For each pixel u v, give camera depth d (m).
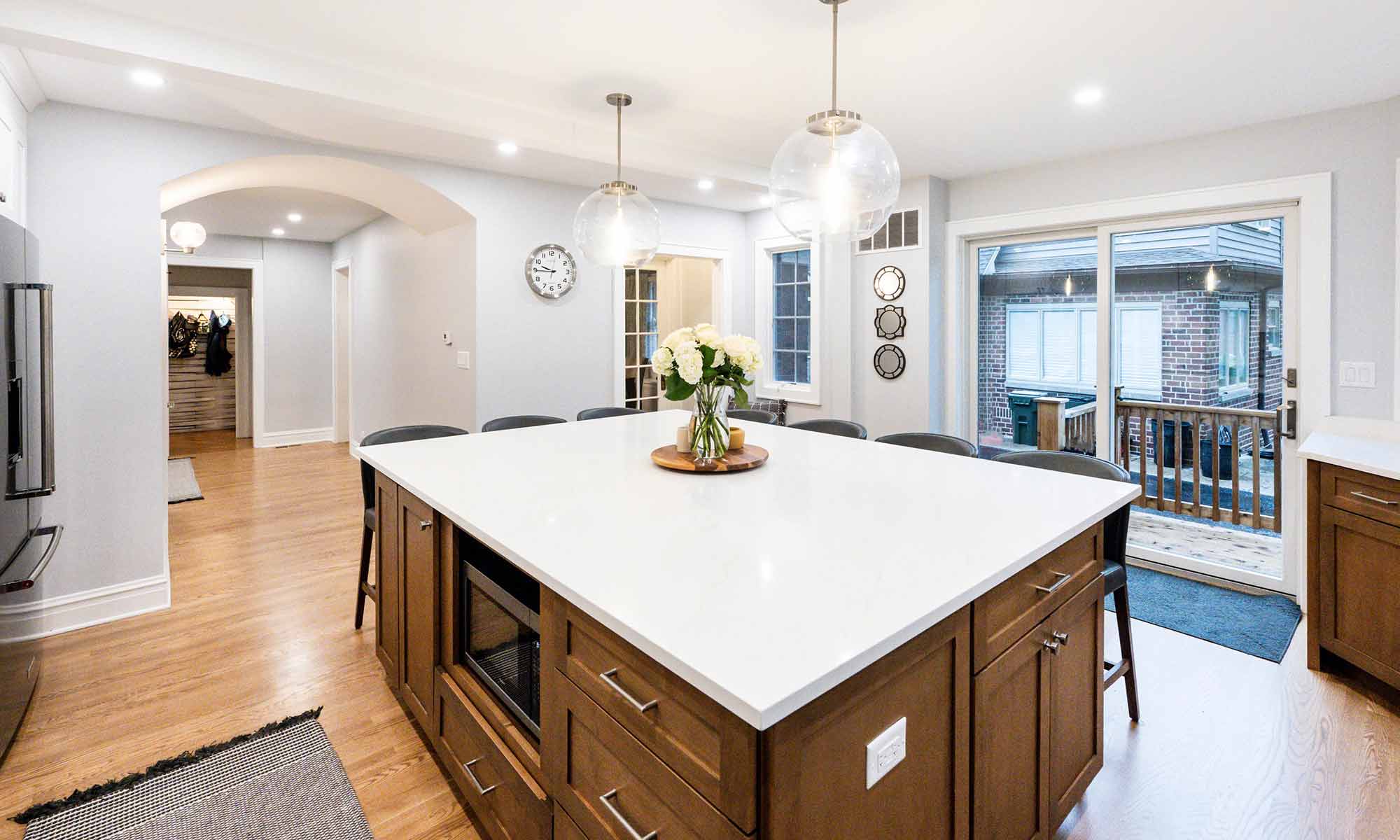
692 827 1.04
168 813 1.88
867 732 1.09
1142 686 2.55
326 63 2.79
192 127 3.37
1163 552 3.90
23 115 2.85
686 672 0.98
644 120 3.48
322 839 1.79
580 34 2.51
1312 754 2.13
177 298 9.20
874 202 2.09
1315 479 2.63
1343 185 3.15
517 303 4.71
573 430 3.24
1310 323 3.25
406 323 5.85
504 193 4.60
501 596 1.67
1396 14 2.28
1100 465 2.35
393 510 2.33
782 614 1.14
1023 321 4.48
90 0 2.28
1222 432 3.71
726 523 1.66
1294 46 2.52
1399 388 3.01
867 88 2.96
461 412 4.81
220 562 3.93
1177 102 3.10
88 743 2.20
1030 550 1.46
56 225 3.01
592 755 1.28
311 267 8.22
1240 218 3.53
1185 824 1.84
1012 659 1.45
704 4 2.28
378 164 4.00
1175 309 3.81
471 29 2.48
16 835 1.80
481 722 1.71
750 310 5.96
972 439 4.80
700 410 2.29
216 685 2.57
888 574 1.32
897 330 4.75
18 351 2.22
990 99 3.09
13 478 2.17
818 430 3.45
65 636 2.96
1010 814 1.49
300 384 8.22
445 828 1.84
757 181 4.53
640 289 5.84
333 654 2.82
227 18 2.42
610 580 1.29
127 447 3.19
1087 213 3.99
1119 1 2.20
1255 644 2.90
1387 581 2.37
